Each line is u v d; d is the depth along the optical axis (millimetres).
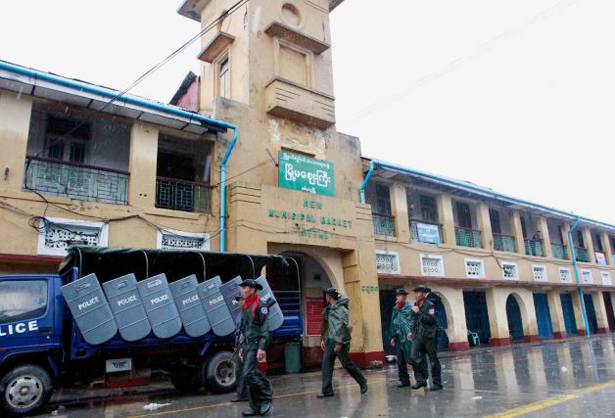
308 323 15445
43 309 7504
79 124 12508
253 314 6656
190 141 14023
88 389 10281
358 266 14555
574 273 25844
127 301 8016
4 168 9883
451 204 20547
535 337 22172
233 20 15695
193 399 8305
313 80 15781
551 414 5660
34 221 10000
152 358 8500
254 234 12414
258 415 6406
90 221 10680
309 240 13531
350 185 15953
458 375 10422
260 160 13930
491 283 20312
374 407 6695
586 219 26875
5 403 6879
